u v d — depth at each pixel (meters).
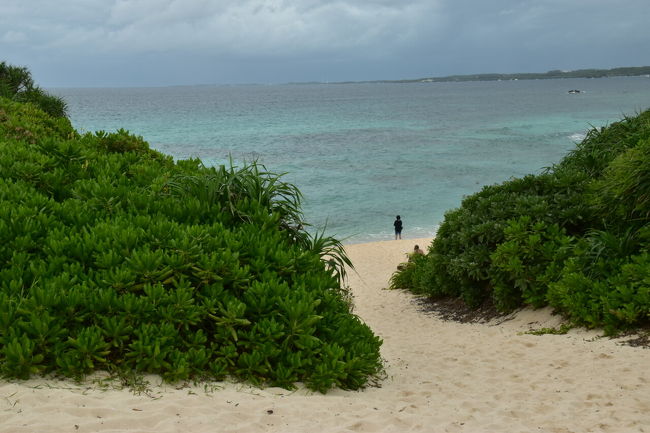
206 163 46.16
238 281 5.38
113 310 4.76
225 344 4.98
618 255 8.45
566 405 5.12
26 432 3.32
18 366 4.17
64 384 4.22
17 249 5.32
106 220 6.02
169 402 4.07
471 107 144.38
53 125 12.12
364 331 6.04
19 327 4.38
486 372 6.57
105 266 5.17
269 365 4.93
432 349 8.29
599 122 85.38
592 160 11.42
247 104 181.50
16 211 5.80
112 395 4.11
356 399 4.91
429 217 32.41
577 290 8.29
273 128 84.44
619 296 7.57
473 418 4.70
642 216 8.59
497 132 75.12
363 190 38.59
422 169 46.03
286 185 7.15
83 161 7.95
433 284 13.07
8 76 21.69
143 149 9.83
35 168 7.05
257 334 5.06
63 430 3.41
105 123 92.31
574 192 10.24
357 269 21.69
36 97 21.34
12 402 3.75
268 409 4.21
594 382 5.77
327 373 4.99
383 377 6.18
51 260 5.16
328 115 118.25
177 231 5.71
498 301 10.48
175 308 4.89
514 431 4.41
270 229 6.50
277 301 5.29
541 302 9.41
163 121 98.75
